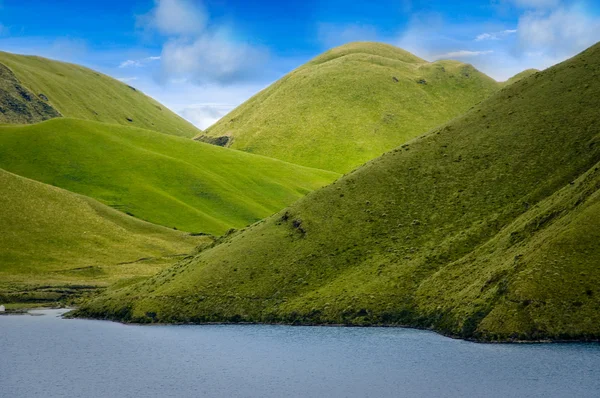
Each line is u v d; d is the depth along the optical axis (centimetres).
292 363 7025
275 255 10919
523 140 11756
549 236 8369
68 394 6053
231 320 9788
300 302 9650
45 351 8106
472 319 7856
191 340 8612
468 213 10612
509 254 8712
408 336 8088
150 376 6681
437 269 9494
